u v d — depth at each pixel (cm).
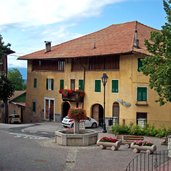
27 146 2694
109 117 4412
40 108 5372
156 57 2870
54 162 2136
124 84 4294
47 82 5272
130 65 4241
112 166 2036
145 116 4219
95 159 2230
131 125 3506
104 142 2583
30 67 5578
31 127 4244
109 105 4428
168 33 2783
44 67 5366
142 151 2450
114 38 4716
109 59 4469
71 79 4894
